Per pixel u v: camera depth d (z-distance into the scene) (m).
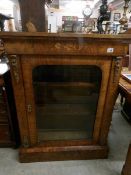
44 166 1.53
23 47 1.07
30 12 1.11
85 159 1.61
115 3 2.99
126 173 1.33
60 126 1.65
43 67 1.28
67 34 1.02
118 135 2.00
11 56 1.10
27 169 1.50
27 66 1.16
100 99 1.35
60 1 3.36
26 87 1.24
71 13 3.06
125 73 1.68
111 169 1.52
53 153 1.54
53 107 1.50
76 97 1.49
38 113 1.47
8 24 1.70
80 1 3.31
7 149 1.73
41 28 1.16
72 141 1.55
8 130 1.62
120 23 1.20
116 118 2.37
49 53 1.11
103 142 1.56
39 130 1.56
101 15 1.24
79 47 1.10
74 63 1.18
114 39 1.06
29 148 1.53
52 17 2.32
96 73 1.33
